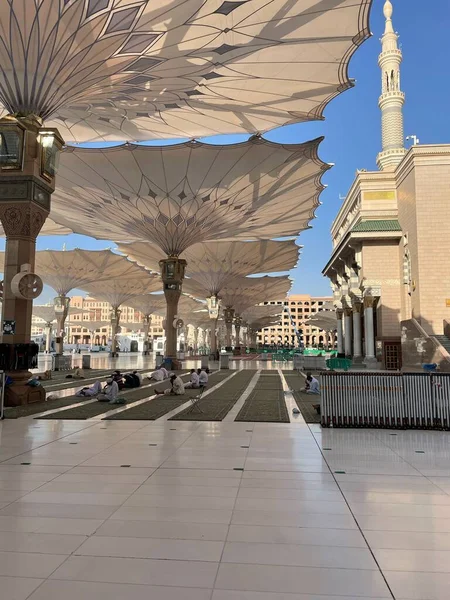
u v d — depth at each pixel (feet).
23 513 14.84
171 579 10.53
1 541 12.64
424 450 24.48
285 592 9.96
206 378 60.44
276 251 134.92
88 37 40.22
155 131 71.10
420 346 80.69
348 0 37.96
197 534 13.15
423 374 31.17
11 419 34.83
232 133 70.90
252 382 69.56
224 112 60.85
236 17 39.09
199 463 21.50
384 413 31.19
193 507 15.46
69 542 12.58
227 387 61.46
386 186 107.34
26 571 10.90
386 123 130.00
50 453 23.52
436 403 30.86
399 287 102.53
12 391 41.57
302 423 33.45
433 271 89.30
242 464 21.34
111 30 39.65
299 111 60.03
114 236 103.96
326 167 72.95
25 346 42.09
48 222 117.70
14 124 41.32
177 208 82.02
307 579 10.55
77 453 23.53
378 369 97.96
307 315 501.56
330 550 12.12
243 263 142.10
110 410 39.63
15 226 41.63
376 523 14.05
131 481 18.52
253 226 94.68
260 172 72.33
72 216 88.48
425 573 10.85
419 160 91.86
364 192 108.06
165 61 44.93
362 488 17.66
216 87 52.06
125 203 79.92
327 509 15.31
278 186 76.69
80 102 49.52
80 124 68.85
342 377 31.78
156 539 12.80
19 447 24.98
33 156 42.16
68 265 137.59
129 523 13.98
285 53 45.37
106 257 140.36
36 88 42.68
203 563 11.35
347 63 47.78
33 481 18.47
